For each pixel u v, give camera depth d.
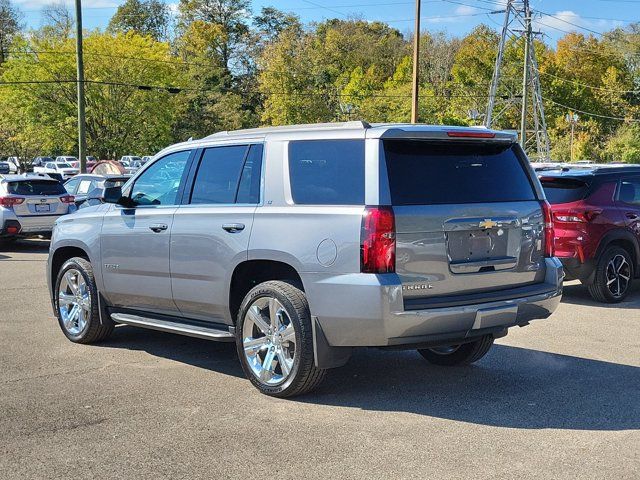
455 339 5.14
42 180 16.47
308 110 71.94
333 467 4.14
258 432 4.73
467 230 5.22
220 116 76.25
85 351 6.98
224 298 5.79
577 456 4.31
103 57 49.12
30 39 48.22
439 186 5.19
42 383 5.87
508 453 4.36
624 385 5.84
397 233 4.89
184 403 5.34
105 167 32.31
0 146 53.09
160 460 4.26
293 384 5.28
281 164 5.52
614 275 9.57
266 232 5.41
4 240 18.23
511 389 5.74
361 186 5.02
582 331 7.89
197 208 6.04
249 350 5.59
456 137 5.29
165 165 6.54
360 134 5.14
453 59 93.25
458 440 4.57
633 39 89.44
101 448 4.45
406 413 5.12
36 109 48.22
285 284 5.37
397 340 4.92
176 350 7.04
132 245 6.54
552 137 73.94
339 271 4.97
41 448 4.46
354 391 5.67
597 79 85.94
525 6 48.19
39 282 11.41
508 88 78.06
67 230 7.32
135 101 50.81
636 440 4.58
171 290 6.23
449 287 5.13
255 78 94.50
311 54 79.75
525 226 5.58
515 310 5.31
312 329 5.15
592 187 9.54
